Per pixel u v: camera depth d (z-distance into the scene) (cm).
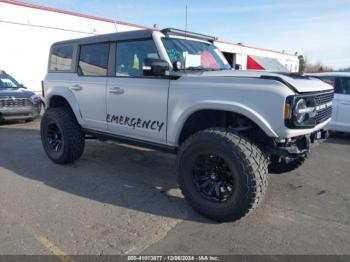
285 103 291
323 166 536
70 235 303
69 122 496
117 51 428
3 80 1003
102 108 449
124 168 507
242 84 312
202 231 314
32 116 952
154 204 374
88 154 584
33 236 301
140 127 402
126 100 411
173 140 368
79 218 337
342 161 570
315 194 413
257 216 347
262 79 306
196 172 343
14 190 410
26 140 715
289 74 353
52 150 528
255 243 294
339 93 755
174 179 461
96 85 452
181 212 354
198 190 341
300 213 357
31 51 1459
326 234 312
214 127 357
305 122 307
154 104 379
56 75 529
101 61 450
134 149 623
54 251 278
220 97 322
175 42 401
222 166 328
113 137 449
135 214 348
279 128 296
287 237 305
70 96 496
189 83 345
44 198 387
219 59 458
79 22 1638
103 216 342
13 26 1389
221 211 322
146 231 312
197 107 335
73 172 484
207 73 357
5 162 535
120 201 381
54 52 539
